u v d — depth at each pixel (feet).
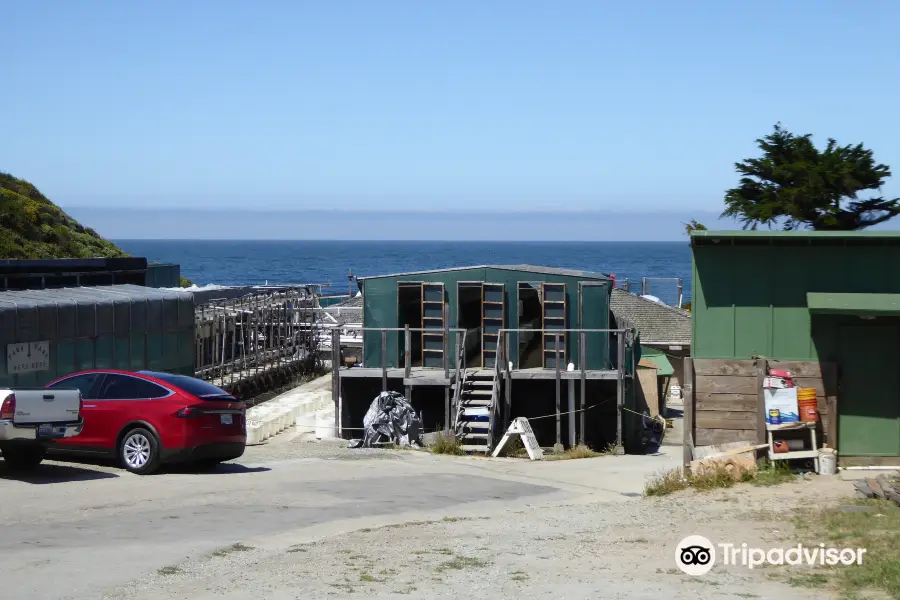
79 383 50.39
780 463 44.83
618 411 74.95
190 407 48.16
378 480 50.49
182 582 26.61
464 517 39.60
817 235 45.14
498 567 29.04
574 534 34.86
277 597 25.08
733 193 128.16
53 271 83.76
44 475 47.11
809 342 45.88
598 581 27.17
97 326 72.69
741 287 46.29
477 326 87.30
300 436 77.25
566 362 81.10
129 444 48.44
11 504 38.91
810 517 35.24
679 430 94.07
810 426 44.52
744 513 37.01
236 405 50.75
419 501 43.73
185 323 83.61
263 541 33.14
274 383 113.70
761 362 45.83
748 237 45.52
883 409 45.42
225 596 25.08
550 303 81.30
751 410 46.06
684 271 594.65
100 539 32.48
